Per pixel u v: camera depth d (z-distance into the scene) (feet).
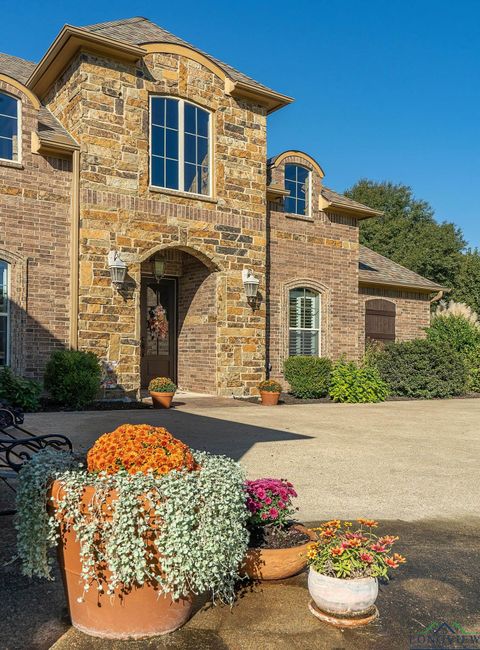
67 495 9.81
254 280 47.47
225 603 11.32
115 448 10.77
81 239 39.65
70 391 37.45
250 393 48.03
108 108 41.06
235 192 47.44
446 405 48.85
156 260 49.34
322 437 29.45
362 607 10.46
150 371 50.62
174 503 9.66
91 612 9.91
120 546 9.41
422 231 135.33
